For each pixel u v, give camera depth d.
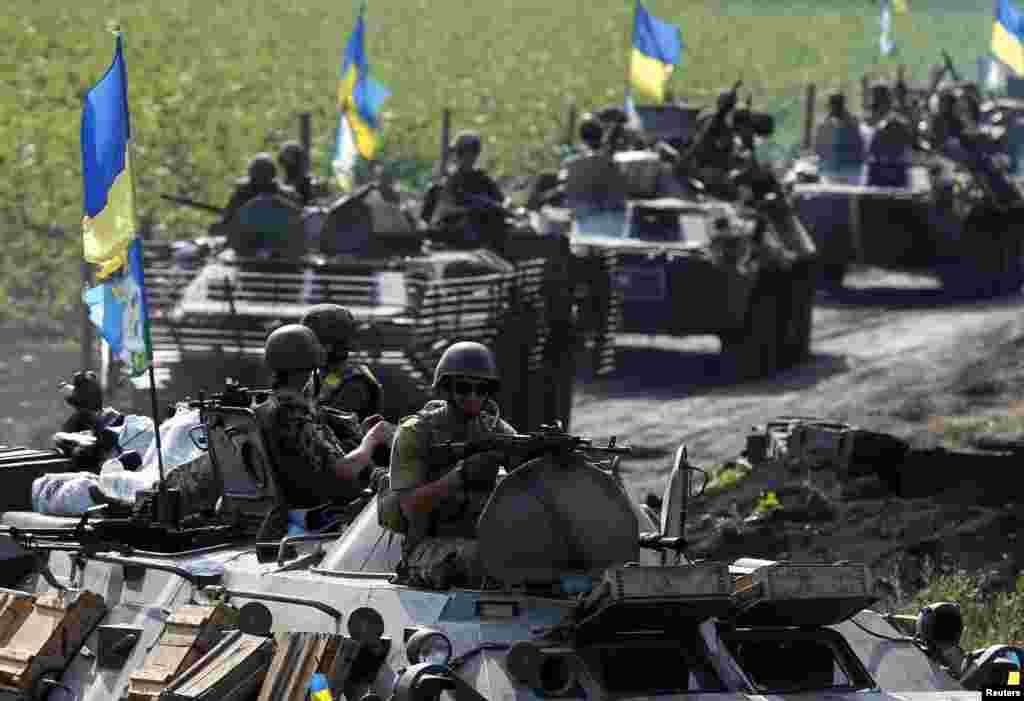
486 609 26.42
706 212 98.12
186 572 29.34
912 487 55.56
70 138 139.88
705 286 93.81
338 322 37.03
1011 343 102.00
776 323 97.69
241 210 71.25
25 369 90.75
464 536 28.44
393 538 29.20
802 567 26.73
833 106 131.50
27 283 111.50
